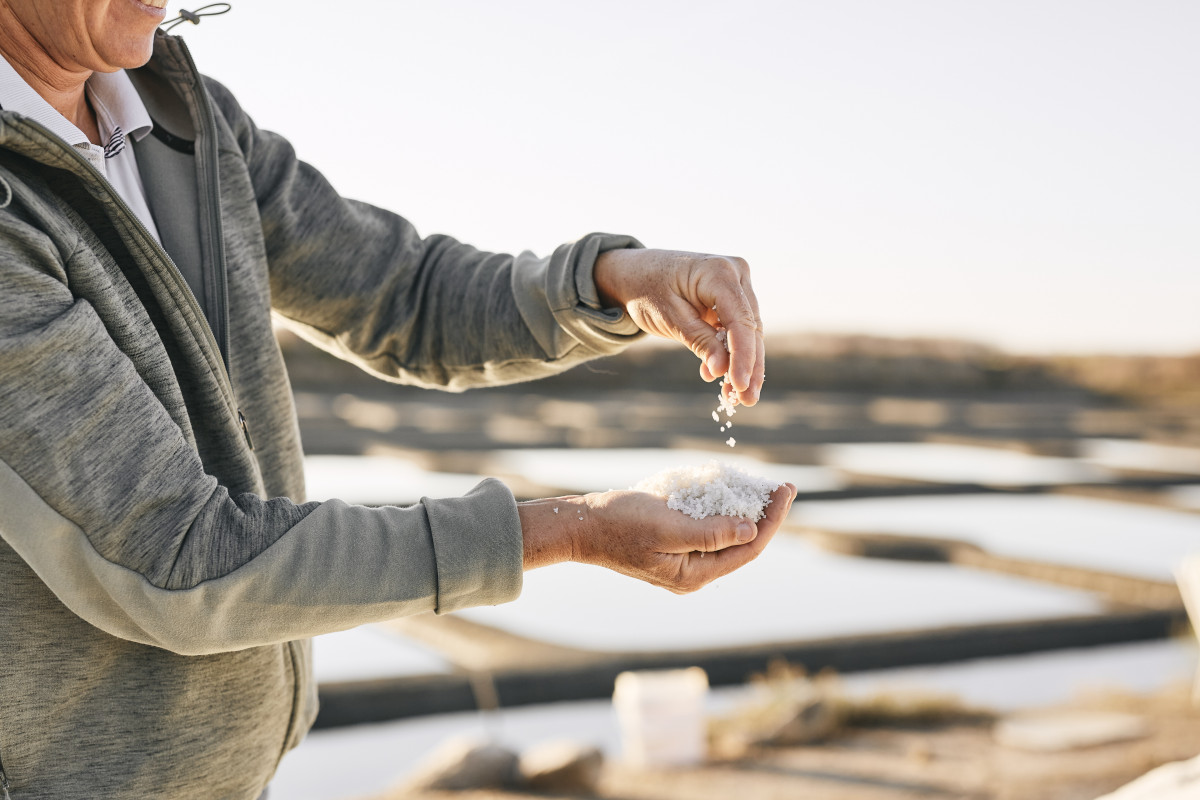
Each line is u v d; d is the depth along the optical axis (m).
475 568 0.99
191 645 0.94
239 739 1.14
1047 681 8.02
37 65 1.12
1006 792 5.41
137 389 0.95
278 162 1.48
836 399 51.94
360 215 1.56
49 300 0.91
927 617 9.44
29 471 0.88
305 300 1.53
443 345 1.58
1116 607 9.80
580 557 1.08
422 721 6.80
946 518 15.74
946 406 46.88
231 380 1.26
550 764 5.64
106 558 0.91
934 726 6.84
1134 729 6.49
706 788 5.62
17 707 1.00
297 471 1.40
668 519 1.03
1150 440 31.11
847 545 12.73
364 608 0.96
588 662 7.41
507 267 1.54
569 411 32.66
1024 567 11.37
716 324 1.26
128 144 1.23
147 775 1.06
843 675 8.11
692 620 9.07
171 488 0.93
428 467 18.00
